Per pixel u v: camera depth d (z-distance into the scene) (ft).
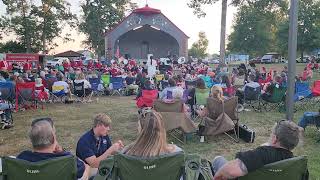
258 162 10.15
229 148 24.86
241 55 238.89
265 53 246.27
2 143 26.63
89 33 177.37
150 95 32.07
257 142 26.40
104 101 50.21
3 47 170.50
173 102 25.23
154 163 10.32
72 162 10.48
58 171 10.34
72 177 10.55
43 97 43.04
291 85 22.89
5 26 164.04
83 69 87.71
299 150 24.02
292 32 22.52
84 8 176.86
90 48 185.57
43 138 10.64
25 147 25.54
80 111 41.04
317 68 128.98
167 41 167.94
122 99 52.85
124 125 32.83
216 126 25.80
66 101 47.98
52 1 164.04
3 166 10.46
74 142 26.71
